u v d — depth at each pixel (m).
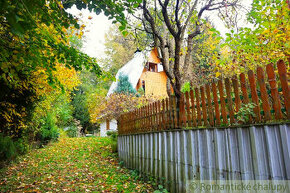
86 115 23.84
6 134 7.64
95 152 9.62
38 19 3.43
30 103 7.51
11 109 6.36
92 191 4.50
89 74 28.20
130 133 7.01
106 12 3.15
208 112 3.53
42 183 5.06
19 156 8.20
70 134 20.16
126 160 7.08
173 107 4.61
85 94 25.17
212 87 3.50
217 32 4.01
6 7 1.33
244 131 2.80
